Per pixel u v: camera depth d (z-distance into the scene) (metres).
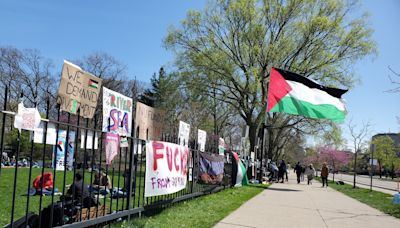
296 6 30.27
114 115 7.05
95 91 6.17
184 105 35.09
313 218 9.98
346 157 68.38
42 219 5.81
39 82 46.59
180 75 31.50
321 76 30.94
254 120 34.38
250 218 9.20
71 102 5.61
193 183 11.72
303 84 19.73
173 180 9.16
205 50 30.77
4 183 14.04
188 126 11.69
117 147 6.86
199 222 8.05
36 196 10.84
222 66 30.38
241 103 32.22
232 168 18.08
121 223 7.05
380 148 78.19
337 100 20.11
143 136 8.33
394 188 31.31
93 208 6.33
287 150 83.44
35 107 5.01
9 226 5.14
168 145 8.81
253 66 30.00
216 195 13.48
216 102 33.09
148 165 7.78
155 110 8.95
